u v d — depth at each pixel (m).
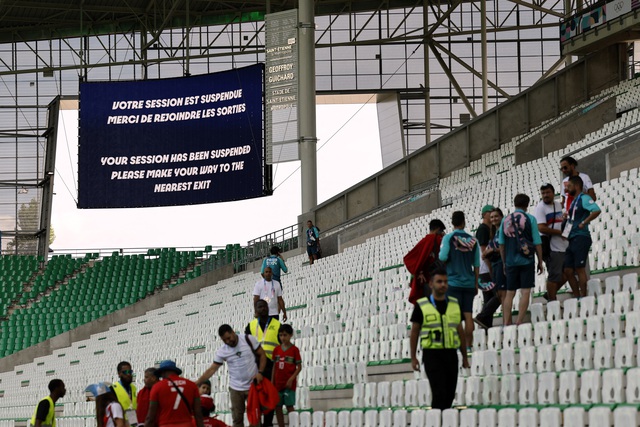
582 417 12.22
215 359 17.58
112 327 50.25
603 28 53.19
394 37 72.75
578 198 18.16
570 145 44.28
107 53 74.06
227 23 73.62
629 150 30.55
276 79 51.81
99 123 56.59
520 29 73.69
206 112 55.47
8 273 62.41
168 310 49.12
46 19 71.88
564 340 16.50
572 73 55.00
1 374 49.22
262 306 18.95
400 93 74.31
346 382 20.55
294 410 18.50
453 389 14.23
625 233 22.80
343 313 26.78
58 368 43.97
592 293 18.20
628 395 12.80
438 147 53.28
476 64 74.56
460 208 38.00
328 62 74.62
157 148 56.19
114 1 70.00
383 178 52.34
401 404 17.03
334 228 48.28
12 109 71.88
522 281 17.59
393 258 33.91
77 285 58.50
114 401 17.66
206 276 53.66
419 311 14.33
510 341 17.28
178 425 15.34
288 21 51.50
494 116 54.19
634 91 49.12
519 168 43.59
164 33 74.62
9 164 70.56
